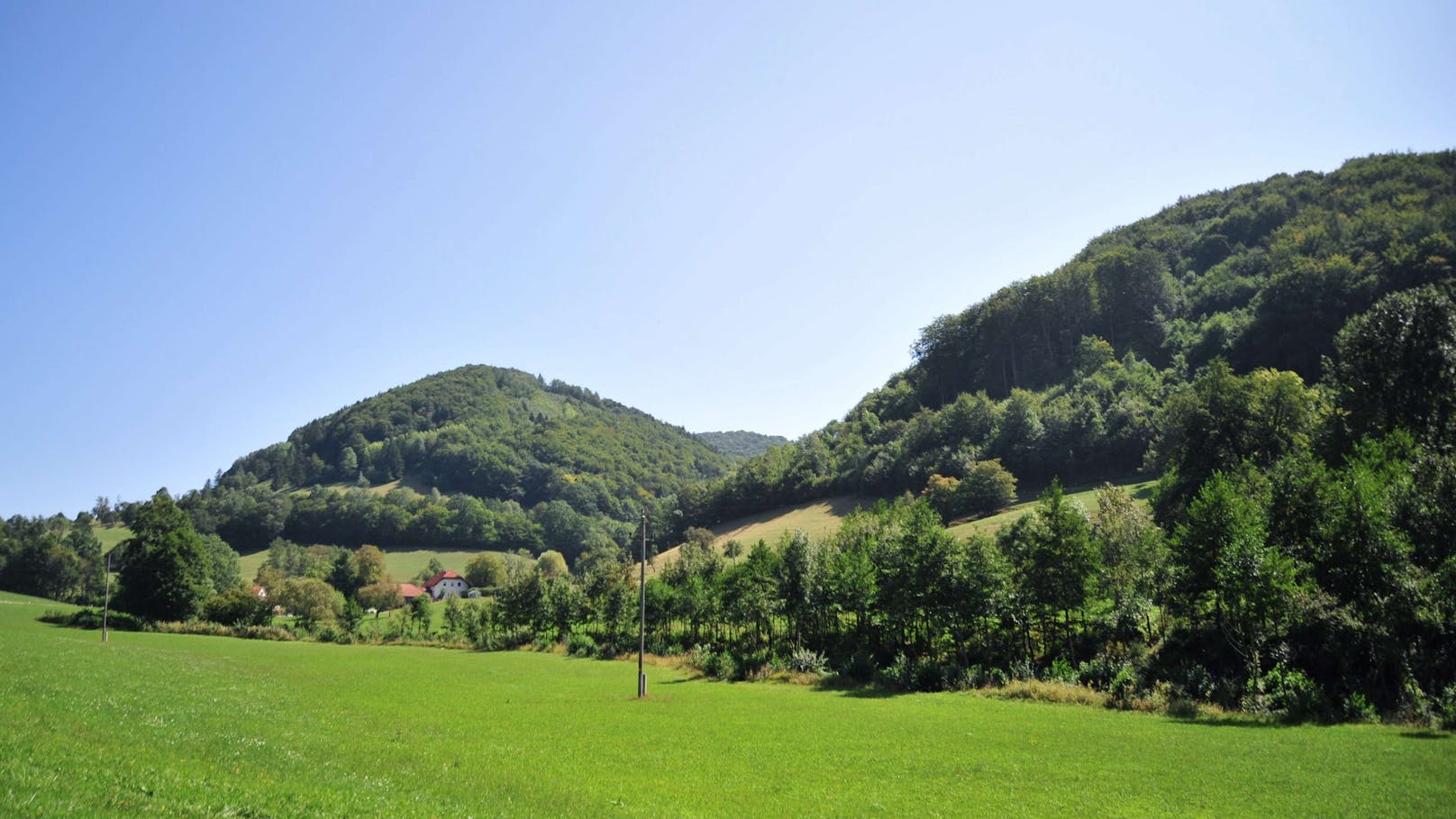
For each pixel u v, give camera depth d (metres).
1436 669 36.22
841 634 72.88
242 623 113.12
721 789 24.64
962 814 21.62
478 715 39.28
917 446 149.50
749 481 170.88
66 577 146.75
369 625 110.19
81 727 21.78
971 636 63.50
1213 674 44.75
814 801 23.17
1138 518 63.94
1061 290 175.38
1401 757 26.62
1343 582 42.88
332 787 19.03
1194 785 24.14
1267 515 48.09
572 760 28.48
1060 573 55.09
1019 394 141.38
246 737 24.62
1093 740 32.81
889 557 68.31
